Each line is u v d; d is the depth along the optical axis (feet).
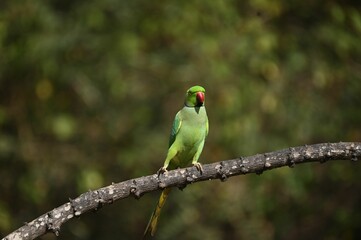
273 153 18.61
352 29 47.32
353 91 46.73
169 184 18.40
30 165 46.21
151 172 46.62
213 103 45.70
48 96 46.19
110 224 47.93
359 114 45.85
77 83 46.21
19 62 44.78
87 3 45.62
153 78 47.60
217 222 47.50
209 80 45.78
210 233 46.24
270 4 46.65
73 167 47.03
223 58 45.85
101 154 47.42
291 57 45.88
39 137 47.50
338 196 44.78
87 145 47.60
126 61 45.34
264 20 47.67
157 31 45.98
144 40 46.80
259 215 46.03
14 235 16.89
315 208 44.60
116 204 48.11
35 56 43.91
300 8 48.26
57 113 46.11
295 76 47.60
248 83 45.09
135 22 45.93
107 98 46.62
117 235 47.93
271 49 45.73
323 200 44.86
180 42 46.62
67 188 47.09
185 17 45.21
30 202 46.47
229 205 46.55
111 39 45.21
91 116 47.09
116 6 45.68
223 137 44.34
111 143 47.34
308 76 47.83
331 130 45.60
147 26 45.60
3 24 44.37
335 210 43.93
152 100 47.39
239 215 46.55
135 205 47.93
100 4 45.11
